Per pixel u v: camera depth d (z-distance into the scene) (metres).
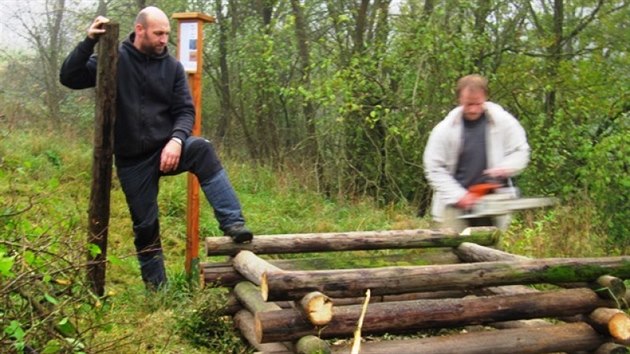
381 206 12.47
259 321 4.12
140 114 5.43
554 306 4.61
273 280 4.12
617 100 14.08
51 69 18.23
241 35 16.12
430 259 5.80
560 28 14.76
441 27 12.80
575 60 14.79
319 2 14.61
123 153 5.48
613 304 4.70
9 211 4.40
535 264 4.63
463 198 5.41
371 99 13.12
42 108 16.69
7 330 3.62
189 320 5.06
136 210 5.53
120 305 5.37
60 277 4.27
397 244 5.72
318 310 4.07
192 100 5.64
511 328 5.04
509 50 14.01
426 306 4.35
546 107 14.48
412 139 12.84
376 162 13.29
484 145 5.46
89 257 4.85
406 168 13.21
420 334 5.60
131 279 6.23
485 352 4.46
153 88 5.44
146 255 5.61
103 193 5.15
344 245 5.61
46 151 9.98
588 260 4.73
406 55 12.86
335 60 13.72
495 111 5.47
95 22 5.14
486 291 5.62
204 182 5.41
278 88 14.78
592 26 14.91
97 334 4.65
